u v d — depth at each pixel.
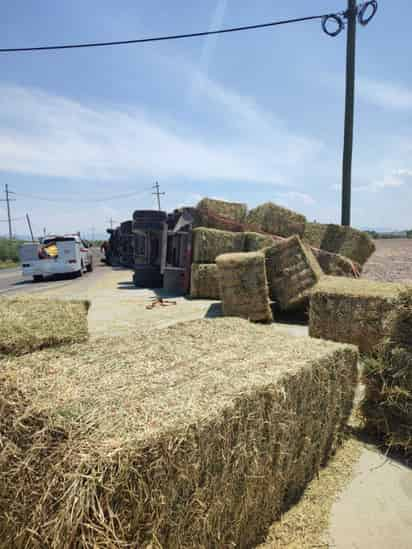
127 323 6.05
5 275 17.92
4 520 1.32
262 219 10.35
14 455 1.31
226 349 2.23
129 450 1.13
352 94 9.21
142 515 1.16
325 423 2.29
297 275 6.21
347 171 9.49
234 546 1.62
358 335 4.12
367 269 12.03
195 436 1.33
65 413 1.32
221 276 6.36
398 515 1.91
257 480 1.70
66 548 1.05
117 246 25.41
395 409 2.56
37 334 2.48
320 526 1.83
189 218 10.21
